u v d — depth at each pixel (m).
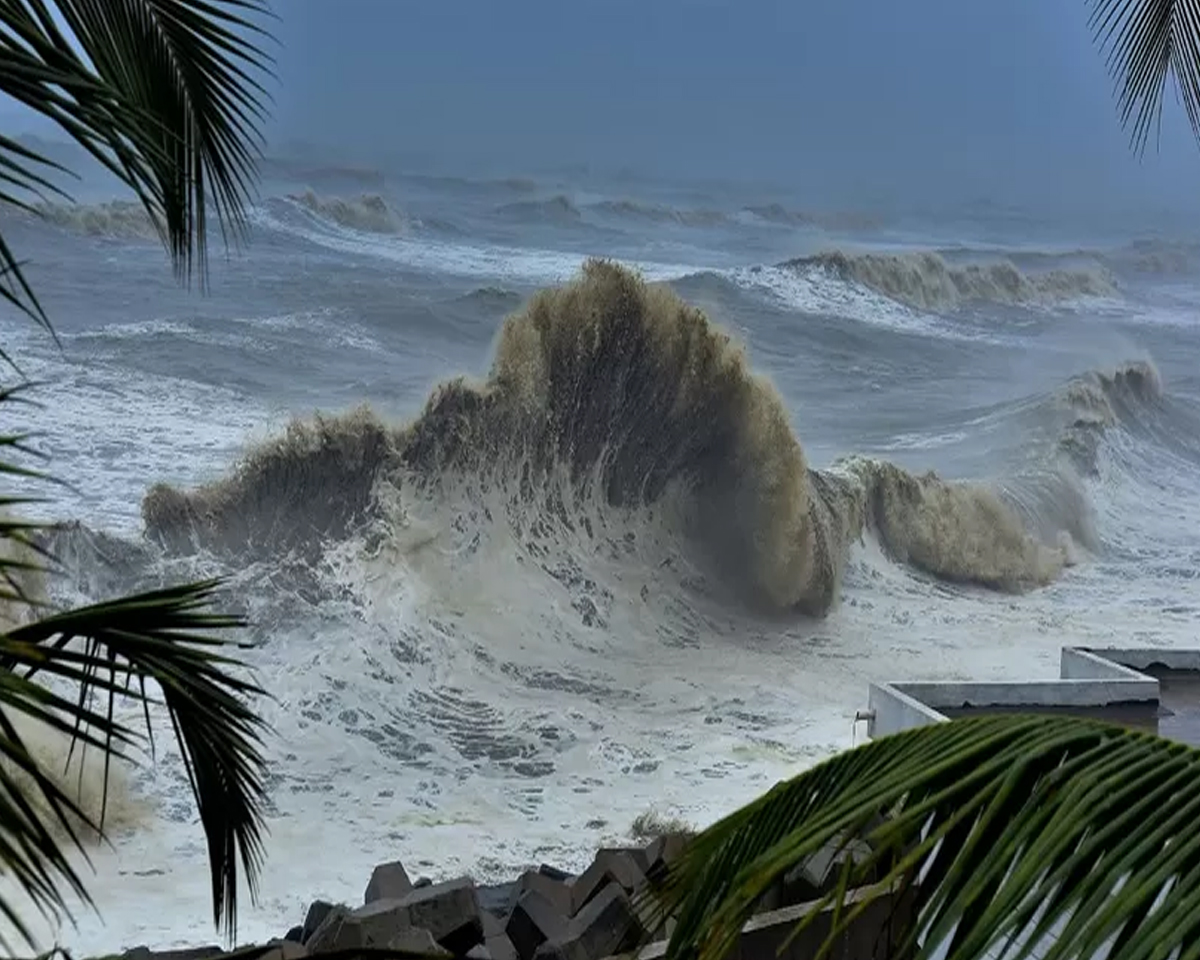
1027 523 27.27
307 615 19.16
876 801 2.01
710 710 17.20
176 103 3.65
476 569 21.06
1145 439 34.03
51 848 2.24
